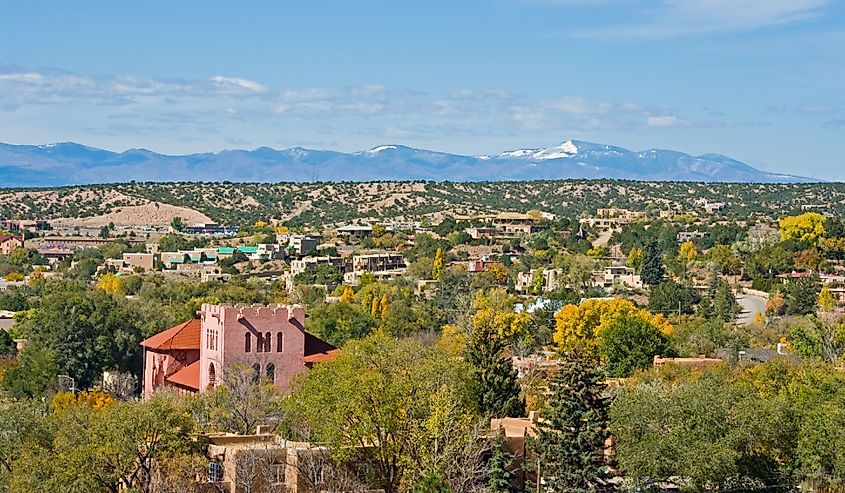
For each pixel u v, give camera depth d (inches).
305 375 5300.2
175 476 4131.4
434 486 3508.9
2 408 4576.8
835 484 4475.9
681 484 4608.8
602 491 4512.8
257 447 4313.5
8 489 4119.1
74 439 4200.3
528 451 4554.6
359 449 4402.1
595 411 4522.6
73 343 7544.3
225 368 6146.7
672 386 5398.6
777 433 4557.1
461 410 4532.5
